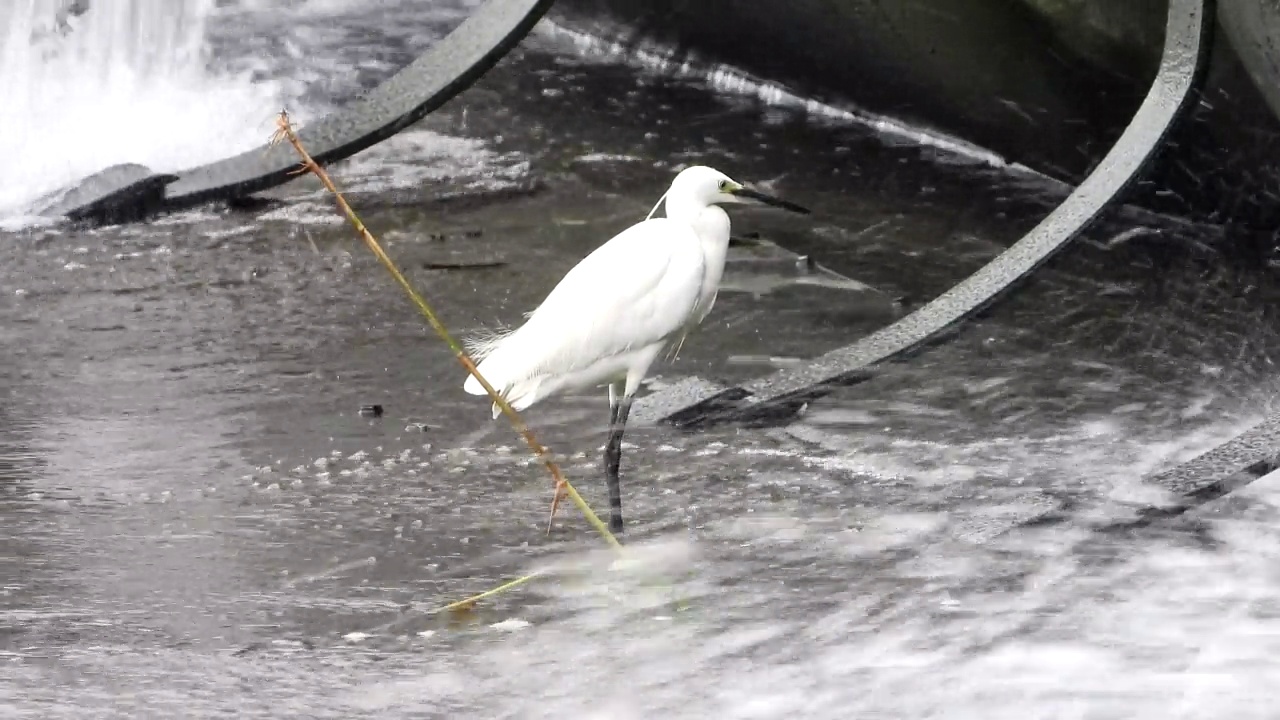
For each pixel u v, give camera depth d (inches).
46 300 559.2
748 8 743.1
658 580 366.6
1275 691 316.8
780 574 370.3
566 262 597.3
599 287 399.9
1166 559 374.3
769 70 797.9
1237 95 562.6
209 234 629.0
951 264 595.8
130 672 322.3
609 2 854.5
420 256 603.8
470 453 440.8
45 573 366.0
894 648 336.5
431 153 730.8
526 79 844.6
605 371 407.8
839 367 474.0
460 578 366.9
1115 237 609.3
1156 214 629.9
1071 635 341.7
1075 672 326.6
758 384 473.1
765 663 329.7
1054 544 382.6
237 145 752.3
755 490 417.4
